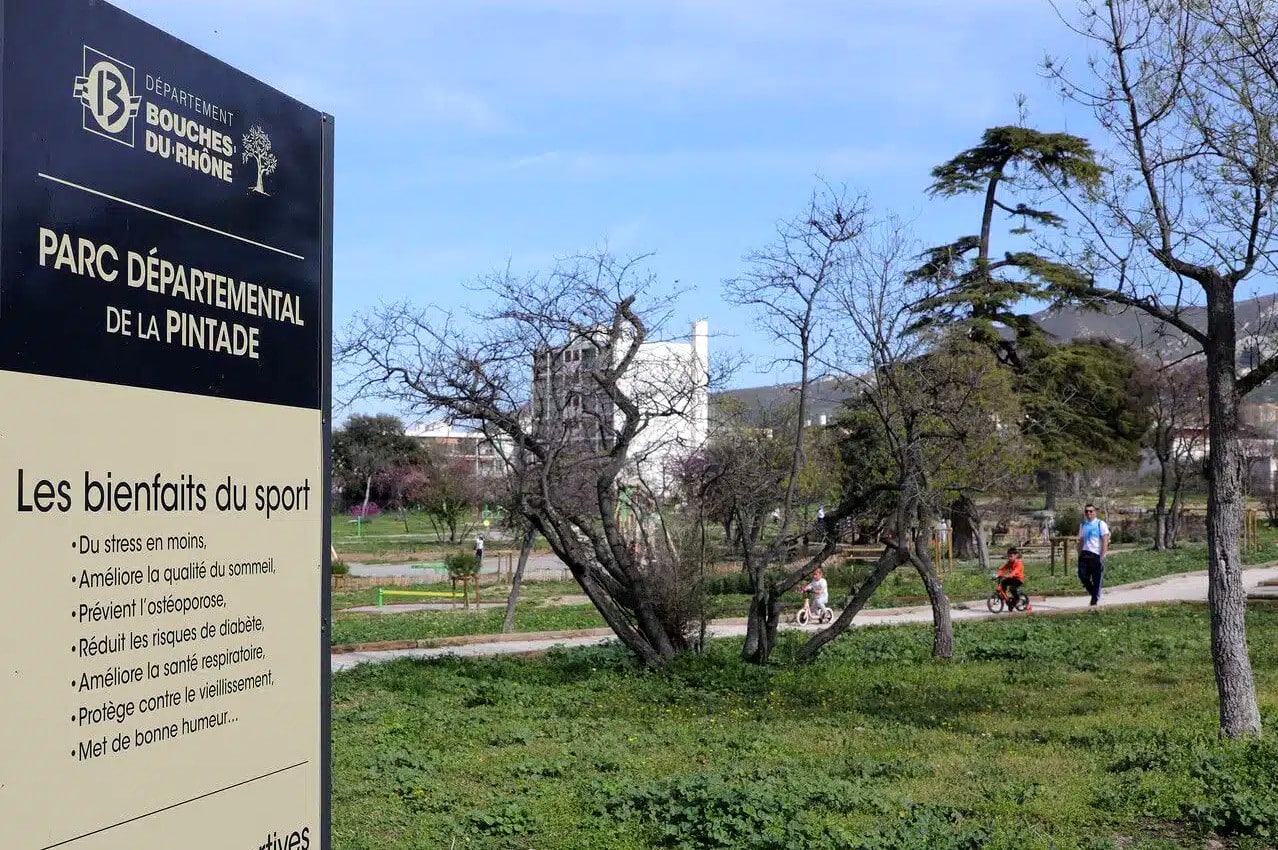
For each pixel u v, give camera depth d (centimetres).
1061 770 1005
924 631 2317
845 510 1870
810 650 1881
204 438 412
